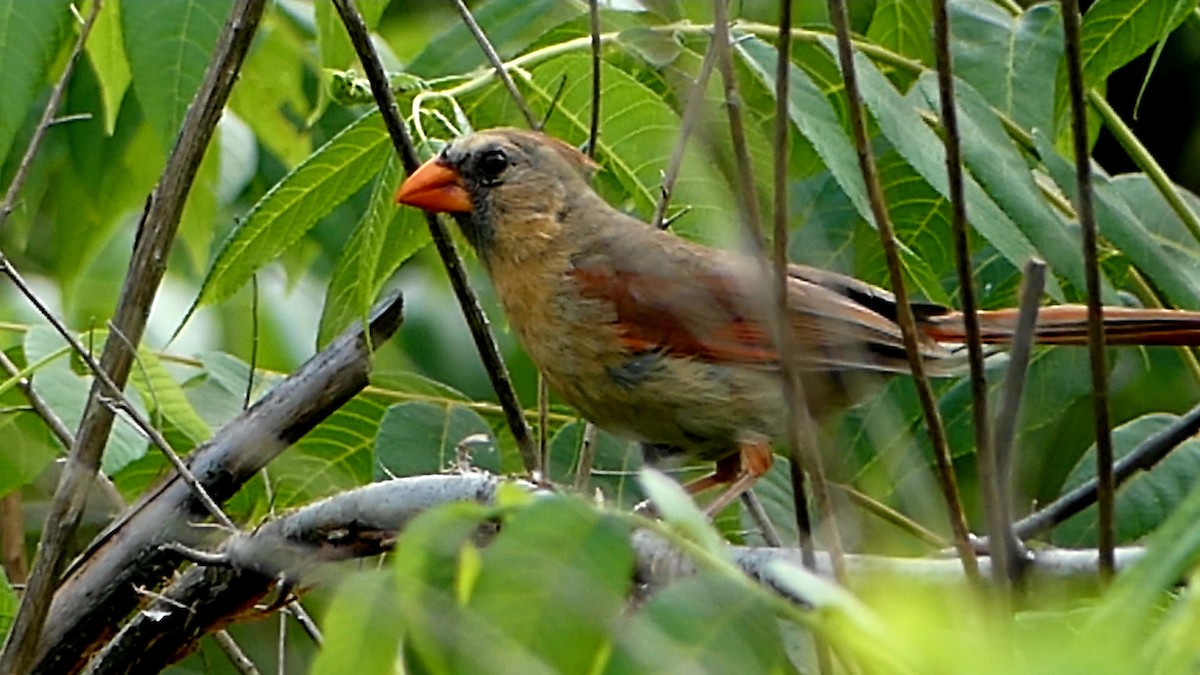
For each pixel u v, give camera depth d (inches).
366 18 335.0
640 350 317.1
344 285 321.1
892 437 311.4
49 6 309.6
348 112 416.8
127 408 276.4
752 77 327.9
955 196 190.2
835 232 355.6
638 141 330.3
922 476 304.2
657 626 143.6
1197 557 137.0
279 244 315.9
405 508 253.0
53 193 449.1
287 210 315.6
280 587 271.0
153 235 290.8
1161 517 312.2
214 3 322.7
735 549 222.8
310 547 261.0
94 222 421.1
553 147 333.7
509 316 336.5
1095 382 190.9
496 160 327.0
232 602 275.3
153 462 356.2
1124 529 313.0
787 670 174.2
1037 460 386.6
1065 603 195.6
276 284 475.2
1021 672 124.5
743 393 313.9
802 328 306.2
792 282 309.9
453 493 251.1
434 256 445.4
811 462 189.5
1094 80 323.9
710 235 324.5
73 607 292.7
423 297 467.8
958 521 187.9
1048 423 355.6
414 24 443.2
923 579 194.5
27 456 327.9
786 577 144.1
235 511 346.6
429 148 340.5
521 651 145.3
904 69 333.1
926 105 330.3
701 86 265.9
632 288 318.7
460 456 297.4
